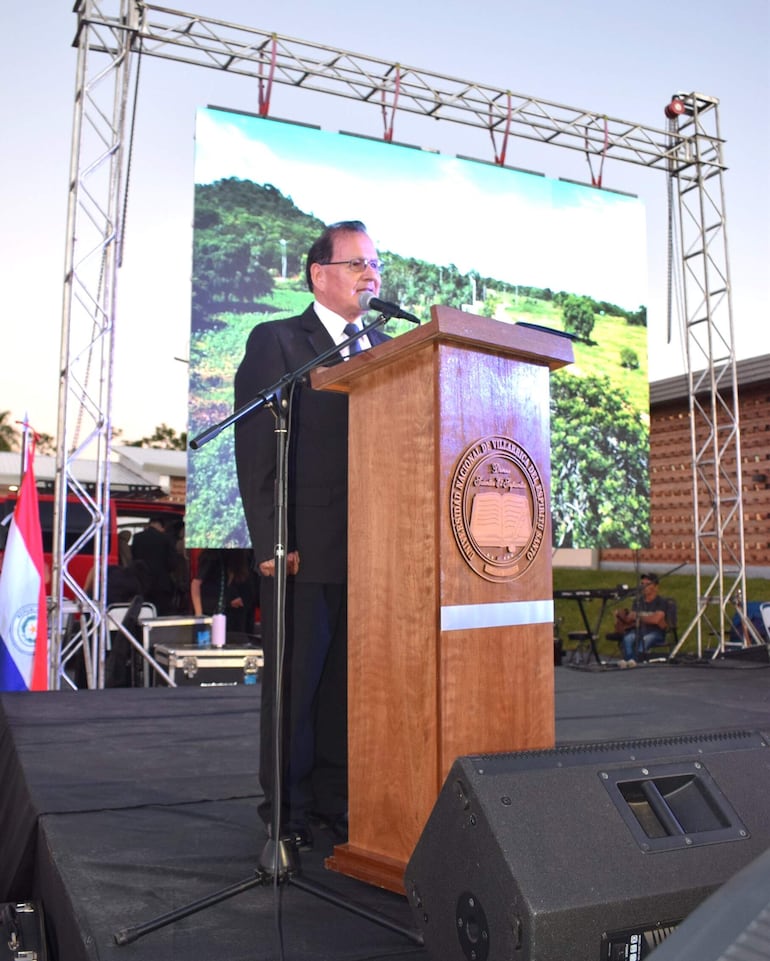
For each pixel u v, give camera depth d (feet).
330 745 9.37
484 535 7.15
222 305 22.79
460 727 6.91
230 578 26.94
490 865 4.84
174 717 15.28
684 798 5.52
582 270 27.04
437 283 25.04
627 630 30.71
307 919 6.68
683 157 28.53
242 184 23.11
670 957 2.32
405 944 6.25
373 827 7.61
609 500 27.50
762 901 2.35
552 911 4.55
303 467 9.02
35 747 12.71
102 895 7.04
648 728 14.99
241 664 20.45
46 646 20.02
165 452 45.96
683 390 38.34
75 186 20.63
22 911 7.65
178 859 7.94
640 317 27.89
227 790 10.40
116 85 21.31
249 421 9.29
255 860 7.94
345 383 8.08
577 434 27.09
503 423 7.39
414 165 24.94
